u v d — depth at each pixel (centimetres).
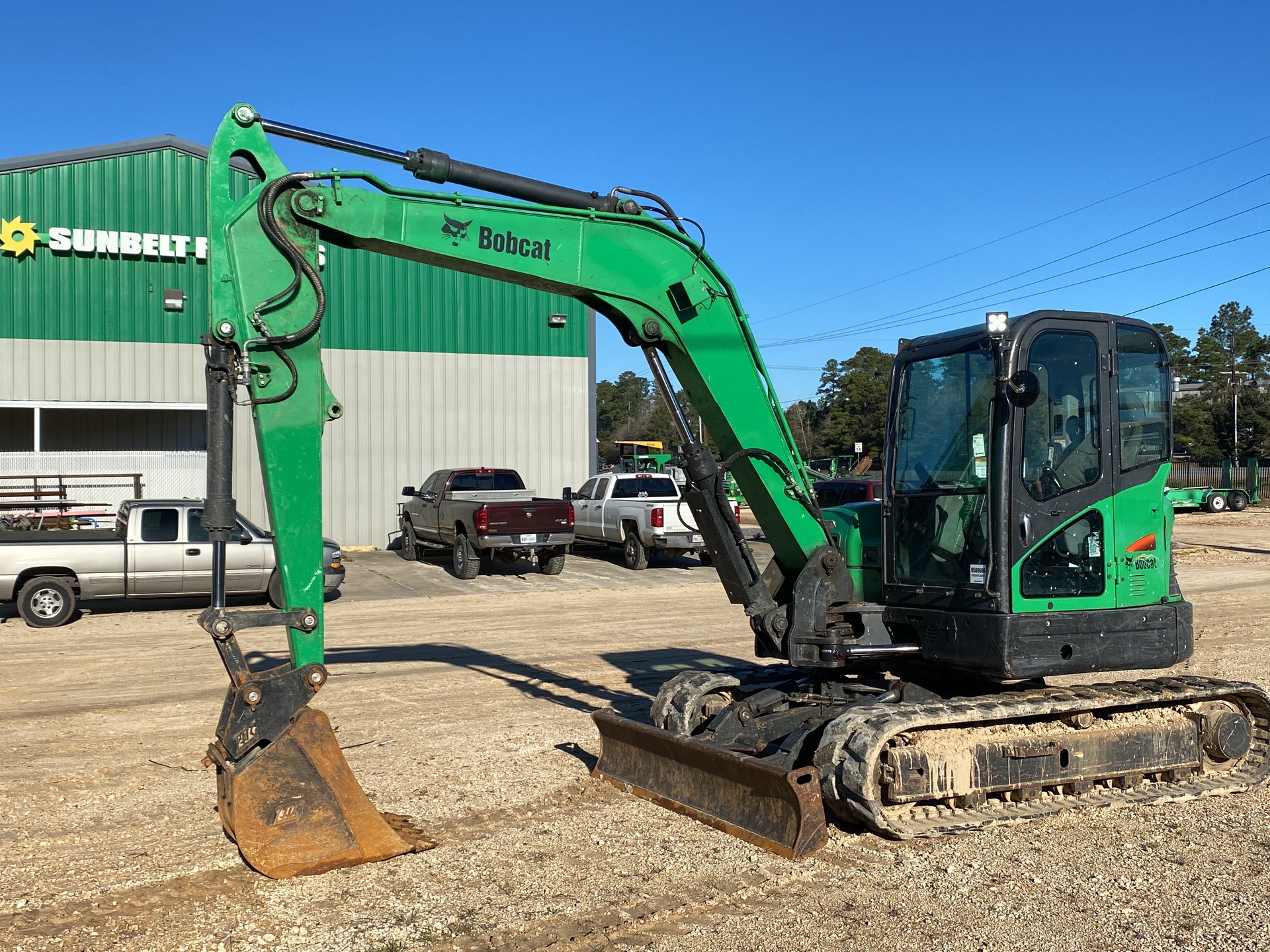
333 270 2375
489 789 668
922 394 688
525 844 566
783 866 532
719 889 501
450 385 2467
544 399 2547
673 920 466
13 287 2106
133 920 464
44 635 1337
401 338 2430
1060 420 641
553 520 1961
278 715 525
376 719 860
